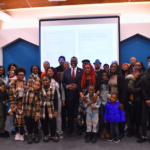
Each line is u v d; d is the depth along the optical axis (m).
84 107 2.64
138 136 2.67
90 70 2.71
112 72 2.68
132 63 3.58
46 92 2.50
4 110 2.86
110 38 4.40
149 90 2.45
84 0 4.23
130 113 2.71
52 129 2.57
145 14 4.47
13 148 2.35
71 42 4.52
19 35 4.69
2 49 4.88
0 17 4.48
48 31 4.55
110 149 2.26
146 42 4.44
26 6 4.55
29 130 2.55
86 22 4.47
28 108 2.48
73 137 2.74
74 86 2.76
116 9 4.53
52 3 4.37
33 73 3.16
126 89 2.54
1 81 2.92
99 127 2.73
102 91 2.71
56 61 4.55
